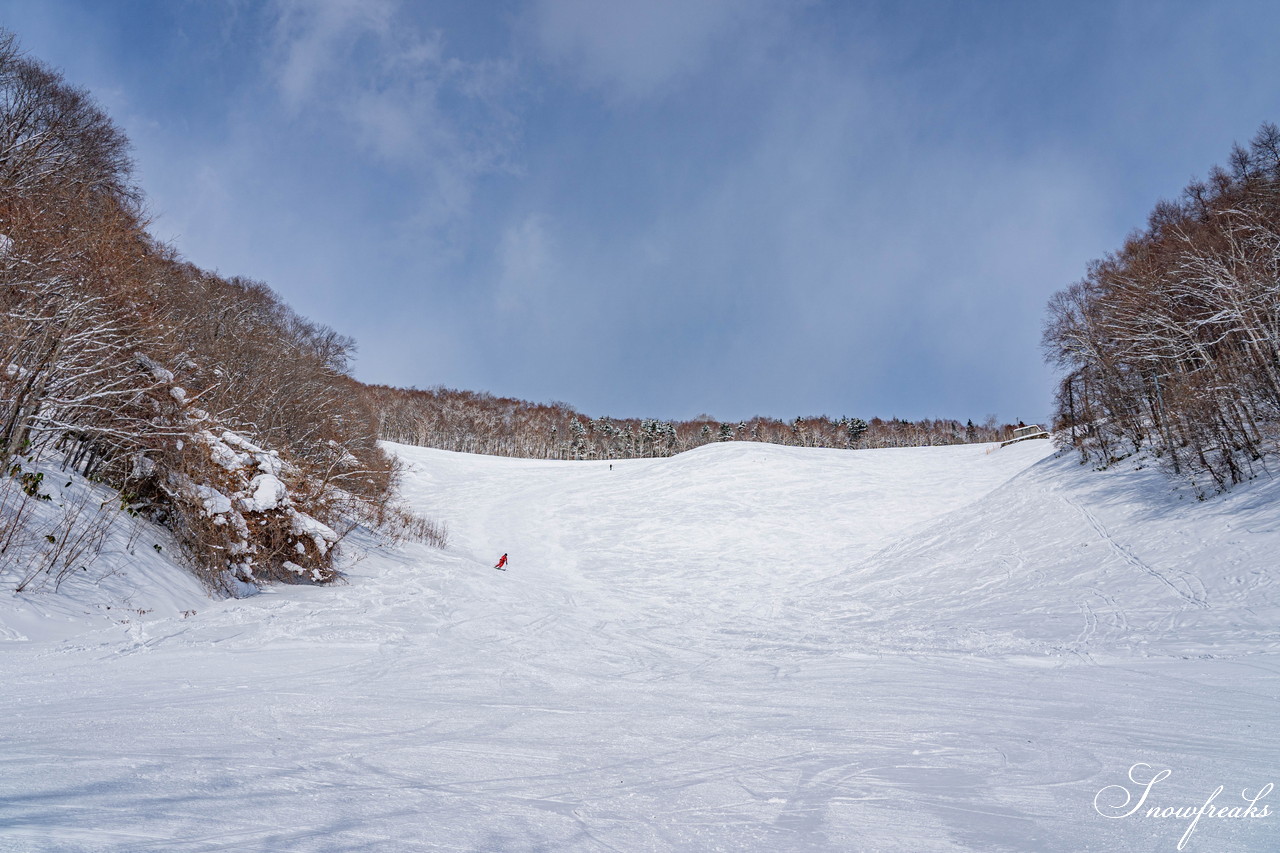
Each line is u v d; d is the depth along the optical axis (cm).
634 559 2886
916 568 2030
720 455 5153
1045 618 1153
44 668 580
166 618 890
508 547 3141
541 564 2741
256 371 2481
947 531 2402
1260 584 1077
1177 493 1755
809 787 335
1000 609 1313
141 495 1266
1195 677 653
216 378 1900
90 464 1277
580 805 301
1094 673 707
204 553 1195
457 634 1011
